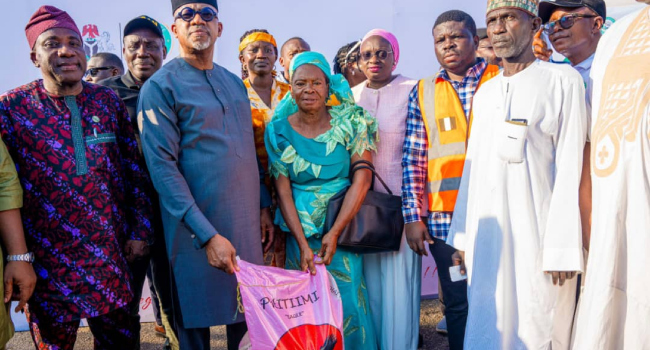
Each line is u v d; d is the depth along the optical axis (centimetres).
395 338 359
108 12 471
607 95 252
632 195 236
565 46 357
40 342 283
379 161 364
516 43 277
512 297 279
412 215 343
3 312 258
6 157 261
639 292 234
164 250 351
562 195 262
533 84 275
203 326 296
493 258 282
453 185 338
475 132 299
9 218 262
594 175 254
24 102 274
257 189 312
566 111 267
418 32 482
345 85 347
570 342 278
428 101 351
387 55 369
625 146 239
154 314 448
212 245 277
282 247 366
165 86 288
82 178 276
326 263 313
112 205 289
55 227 273
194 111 290
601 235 245
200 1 298
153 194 337
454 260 322
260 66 387
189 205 280
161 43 392
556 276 264
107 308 280
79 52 280
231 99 306
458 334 340
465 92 343
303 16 478
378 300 366
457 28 343
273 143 335
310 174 331
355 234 328
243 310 286
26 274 264
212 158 293
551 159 273
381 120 366
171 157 288
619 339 241
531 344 272
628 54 247
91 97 292
